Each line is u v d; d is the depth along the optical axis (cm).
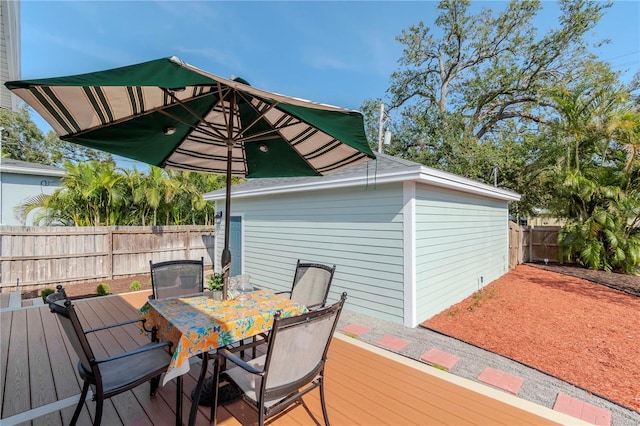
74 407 244
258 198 802
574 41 1470
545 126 1407
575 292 725
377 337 448
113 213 896
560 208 1021
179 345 198
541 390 310
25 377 288
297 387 197
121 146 285
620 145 947
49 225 877
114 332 397
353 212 582
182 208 1112
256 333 238
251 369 181
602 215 910
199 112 280
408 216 503
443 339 443
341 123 220
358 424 232
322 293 345
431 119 1563
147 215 1005
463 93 1731
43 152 2088
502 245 957
